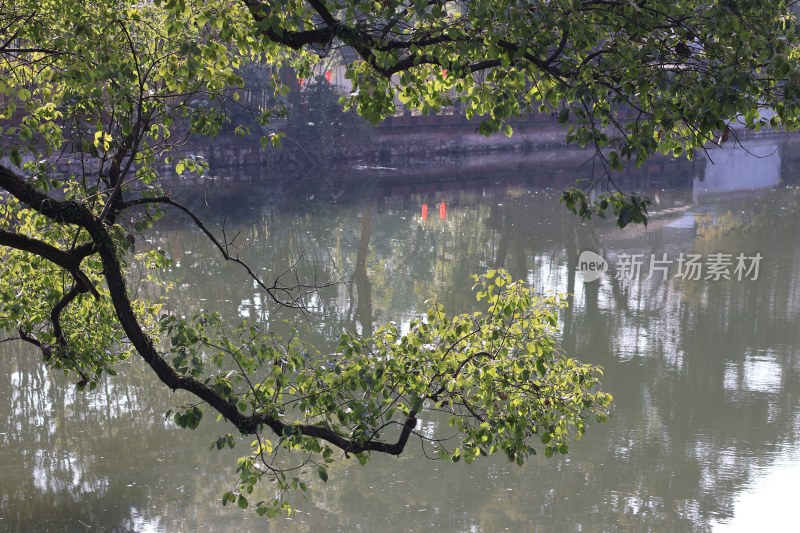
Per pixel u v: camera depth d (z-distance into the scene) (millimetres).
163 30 9961
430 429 18578
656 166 63938
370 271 33844
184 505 15398
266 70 53969
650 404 20281
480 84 8828
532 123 73250
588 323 26688
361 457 8297
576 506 15672
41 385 20500
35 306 10734
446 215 46156
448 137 69312
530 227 42438
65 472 16422
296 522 14906
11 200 10547
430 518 15031
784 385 21500
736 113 6871
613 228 41469
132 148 8938
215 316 8438
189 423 7730
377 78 8727
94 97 9797
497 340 9094
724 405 20188
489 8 7297
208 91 9695
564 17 7059
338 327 25828
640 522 15141
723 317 27266
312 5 8055
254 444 8539
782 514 15406
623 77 7074
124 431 18188
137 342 8227
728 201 48906
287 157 58719
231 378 8297
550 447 8953
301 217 45156
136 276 30047
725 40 7027
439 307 9188
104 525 14680
